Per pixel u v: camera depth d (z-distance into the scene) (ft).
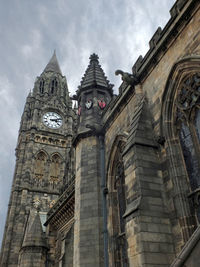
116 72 67.67
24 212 210.38
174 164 51.21
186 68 52.54
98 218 71.46
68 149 262.67
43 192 227.40
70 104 307.78
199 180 46.47
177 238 45.85
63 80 336.49
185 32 53.98
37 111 281.13
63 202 122.93
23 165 243.60
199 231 28.40
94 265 65.46
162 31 60.08
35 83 318.65
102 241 68.59
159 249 44.75
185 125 52.24
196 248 27.53
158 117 58.03
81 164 82.53
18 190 225.97
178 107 54.13
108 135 81.10
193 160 48.70
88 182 78.23
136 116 61.67
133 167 53.93
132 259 45.65
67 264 102.27
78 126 95.20
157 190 51.26
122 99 73.87
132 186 53.01
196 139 49.06
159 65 61.11
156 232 46.19
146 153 54.95
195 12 51.83
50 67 349.20
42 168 247.70
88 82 99.91
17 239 196.54
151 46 64.64
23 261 133.49
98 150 82.89
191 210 46.06
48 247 139.44
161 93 58.44
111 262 64.03
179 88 54.75
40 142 261.44
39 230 145.28
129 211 49.29
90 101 94.12
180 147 52.60
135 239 46.01
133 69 71.92
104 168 78.33
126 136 68.85
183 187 48.52
